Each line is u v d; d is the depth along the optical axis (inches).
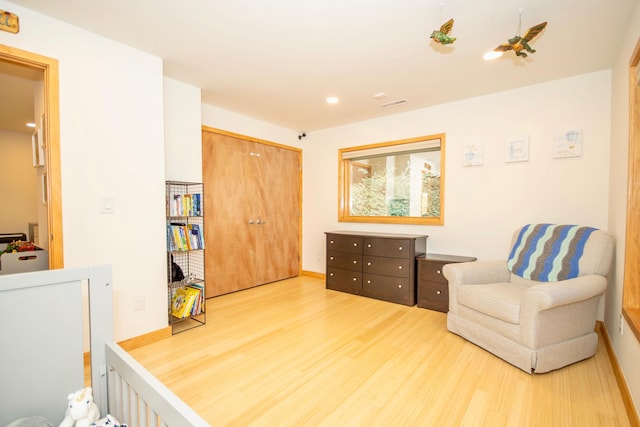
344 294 147.7
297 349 89.5
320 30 79.4
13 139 196.9
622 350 70.8
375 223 159.0
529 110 114.8
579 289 73.9
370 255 140.2
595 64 97.2
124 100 87.3
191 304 104.9
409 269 128.6
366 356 85.0
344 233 152.1
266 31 79.8
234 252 151.0
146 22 76.0
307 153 187.3
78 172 79.0
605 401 64.8
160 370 77.7
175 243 102.3
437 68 101.0
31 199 203.5
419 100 130.8
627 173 72.8
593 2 67.2
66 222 77.3
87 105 80.3
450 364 80.4
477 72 103.5
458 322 96.6
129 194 88.8
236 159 150.5
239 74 105.9
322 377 74.6
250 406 63.7
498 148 121.6
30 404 45.5
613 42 83.4
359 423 58.6
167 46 88.0
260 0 67.2
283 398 66.4
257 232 162.2
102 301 49.7
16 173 197.9
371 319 113.7
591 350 81.7
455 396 66.8
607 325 92.3
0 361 43.0
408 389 69.6
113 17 74.0
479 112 125.7
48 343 46.6
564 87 108.1
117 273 86.8
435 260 121.7
